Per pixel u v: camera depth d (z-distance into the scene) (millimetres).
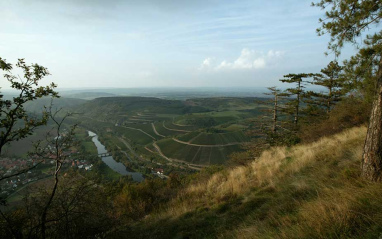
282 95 20750
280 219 3994
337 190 4008
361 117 13227
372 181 4023
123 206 8789
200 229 5383
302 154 9211
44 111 4727
